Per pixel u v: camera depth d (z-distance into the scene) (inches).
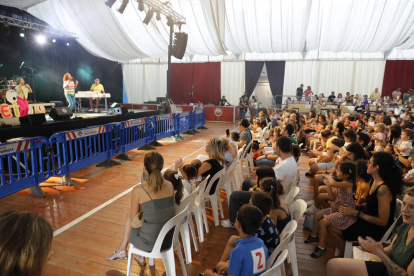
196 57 711.7
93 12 387.5
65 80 400.8
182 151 338.6
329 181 117.0
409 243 73.4
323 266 118.1
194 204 137.4
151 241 97.6
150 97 758.5
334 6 384.2
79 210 168.9
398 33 431.8
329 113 509.0
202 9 374.3
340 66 629.6
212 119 640.4
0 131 228.1
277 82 666.2
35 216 40.1
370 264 82.6
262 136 300.2
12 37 522.0
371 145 243.1
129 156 304.5
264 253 75.2
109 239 136.9
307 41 487.5
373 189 108.1
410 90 595.5
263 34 458.6
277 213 102.7
